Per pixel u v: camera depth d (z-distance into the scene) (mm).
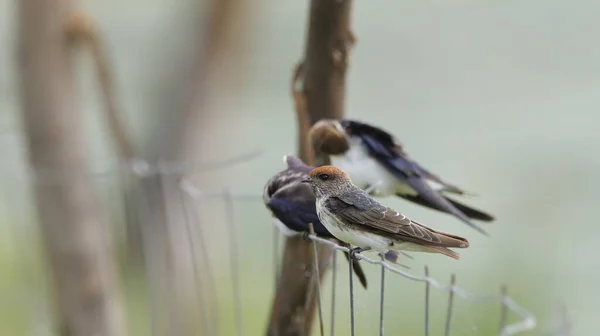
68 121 12906
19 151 14547
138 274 14008
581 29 20250
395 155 8789
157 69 21109
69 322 12227
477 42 20297
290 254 7902
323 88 8500
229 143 20703
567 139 17188
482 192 16016
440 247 5973
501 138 17312
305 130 8570
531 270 13516
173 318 10664
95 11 21938
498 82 19484
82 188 12688
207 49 20422
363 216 6336
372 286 10695
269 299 13562
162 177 10117
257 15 20938
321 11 8133
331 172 6664
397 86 19719
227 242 17703
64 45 12977
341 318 10367
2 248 14266
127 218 11086
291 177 7371
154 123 20828
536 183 16062
